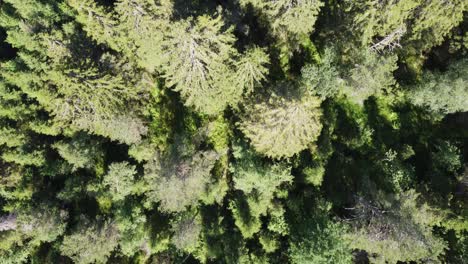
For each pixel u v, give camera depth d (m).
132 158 36.16
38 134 36.50
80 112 32.53
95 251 31.42
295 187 32.34
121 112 32.47
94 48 33.69
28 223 33.28
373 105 34.12
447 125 33.19
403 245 25.94
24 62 35.50
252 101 29.94
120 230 32.78
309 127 28.05
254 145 29.14
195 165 31.00
